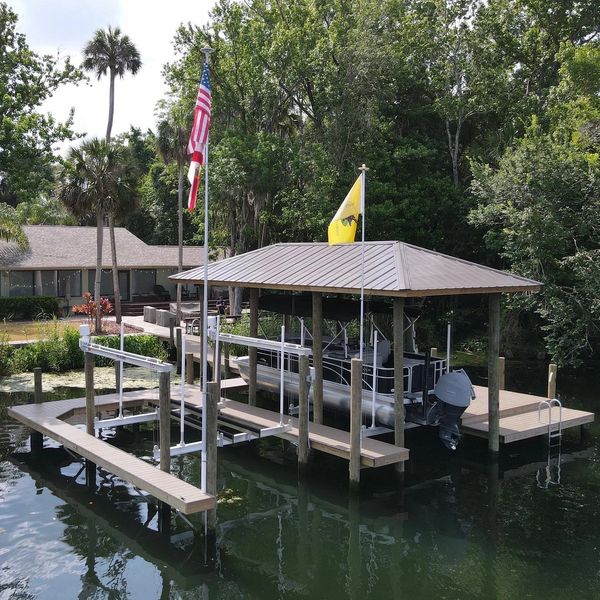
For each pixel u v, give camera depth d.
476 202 26.05
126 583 8.41
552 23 31.36
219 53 29.97
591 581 8.38
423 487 11.74
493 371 12.74
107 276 38.91
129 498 11.32
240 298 30.06
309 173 27.22
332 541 9.71
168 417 10.47
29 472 12.55
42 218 54.72
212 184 27.50
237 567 8.92
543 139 21.53
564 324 20.61
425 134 30.48
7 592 8.10
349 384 14.02
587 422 14.38
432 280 11.41
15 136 23.06
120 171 28.33
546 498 11.23
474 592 8.17
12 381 20.16
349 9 29.67
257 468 12.87
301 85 30.11
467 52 28.88
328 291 12.08
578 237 20.73
